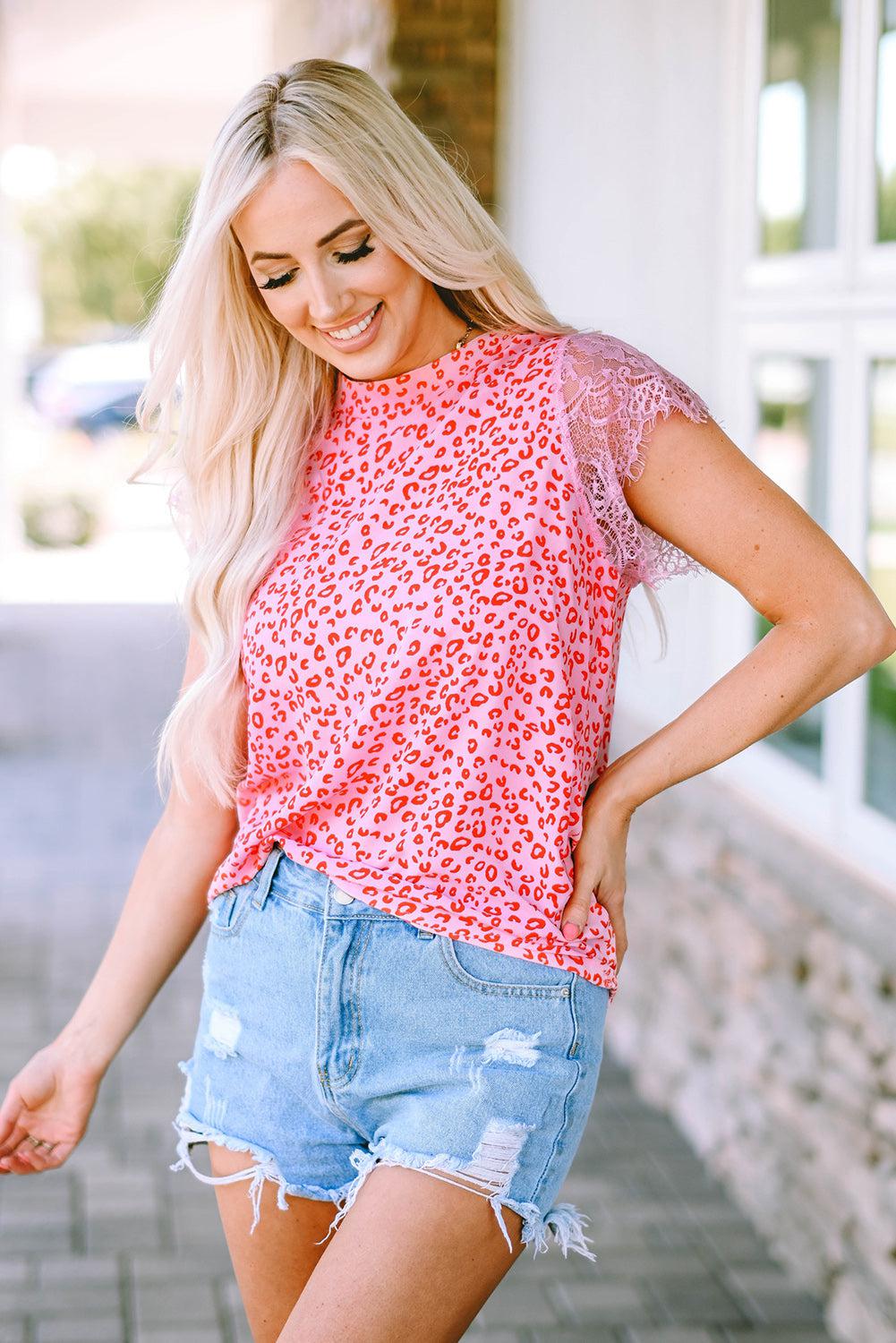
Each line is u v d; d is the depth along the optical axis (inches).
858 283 125.6
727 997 141.3
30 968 191.6
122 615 477.4
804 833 135.0
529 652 65.3
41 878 230.4
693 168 158.6
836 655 63.2
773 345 143.3
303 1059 68.5
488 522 66.0
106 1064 78.1
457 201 68.7
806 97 136.3
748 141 148.1
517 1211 65.7
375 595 67.2
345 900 67.1
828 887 120.1
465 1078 65.3
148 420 77.4
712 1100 144.7
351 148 66.2
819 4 132.6
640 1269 126.6
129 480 78.4
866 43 123.2
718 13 151.7
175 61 540.4
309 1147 70.4
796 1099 125.7
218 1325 117.3
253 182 67.0
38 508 659.4
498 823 66.4
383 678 66.4
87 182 1284.4
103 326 1293.1
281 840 70.3
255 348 73.7
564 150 196.4
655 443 65.0
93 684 377.1
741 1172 136.9
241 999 71.2
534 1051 65.6
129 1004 78.7
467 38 217.6
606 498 65.5
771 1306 121.1
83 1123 78.5
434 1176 64.6
